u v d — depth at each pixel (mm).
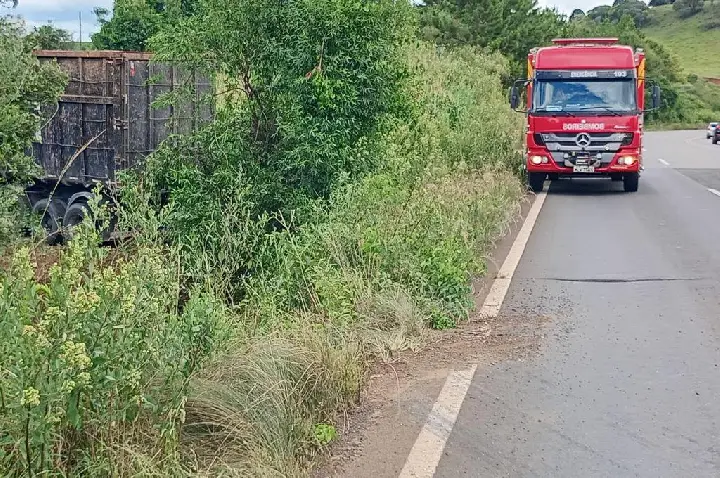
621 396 5934
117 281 4297
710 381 6223
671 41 151500
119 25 21219
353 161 11312
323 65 11195
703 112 91625
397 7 11906
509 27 49719
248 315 7418
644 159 31953
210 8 10945
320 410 5438
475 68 33312
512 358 6750
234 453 4512
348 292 7422
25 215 9172
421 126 15336
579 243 12016
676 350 6953
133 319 4309
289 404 5121
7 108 8773
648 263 10500
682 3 163375
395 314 7254
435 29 46719
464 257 8914
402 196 9891
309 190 11070
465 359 6734
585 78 18844
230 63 11195
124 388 4176
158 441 4203
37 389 3582
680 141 51344
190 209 10516
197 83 12547
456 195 12062
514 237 12523
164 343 4547
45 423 3641
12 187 8898
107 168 14391
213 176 10883
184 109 13586
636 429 5375
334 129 11211
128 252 7203
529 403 5801
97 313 4051
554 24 52938
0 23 9281
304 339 5977
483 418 5539
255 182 10781
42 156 15203
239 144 11141
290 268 8297
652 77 88562
